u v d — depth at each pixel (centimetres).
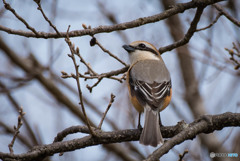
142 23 939
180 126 891
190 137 831
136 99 1032
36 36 900
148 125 902
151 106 964
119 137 888
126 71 1116
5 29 893
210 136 1513
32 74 1526
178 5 951
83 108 827
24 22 866
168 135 908
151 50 1297
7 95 1533
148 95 1002
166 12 948
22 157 845
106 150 1558
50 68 1541
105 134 883
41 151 871
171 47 1125
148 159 766
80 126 954
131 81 1080
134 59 1295
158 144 851
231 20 1066
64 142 884
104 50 1069
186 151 782
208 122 859
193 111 1605
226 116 862
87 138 881
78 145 878
